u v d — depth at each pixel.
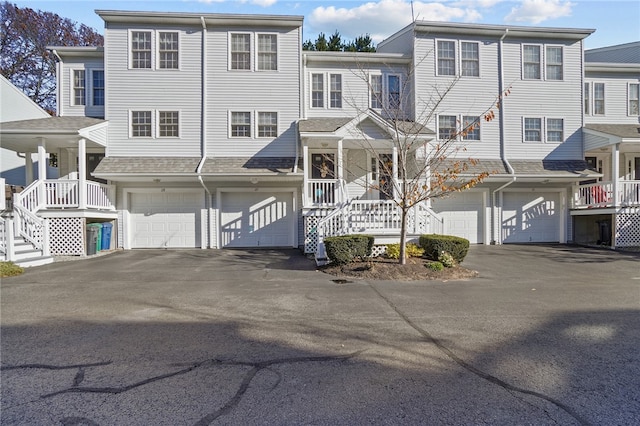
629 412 2.78
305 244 12.37
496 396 3.01
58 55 14.43
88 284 7.57
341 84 15.20
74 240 12.14
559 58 15.79
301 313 5.40
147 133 14.18
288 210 14.80
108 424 2.64
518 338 4.34
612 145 14.35
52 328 4.70
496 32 15.20
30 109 16.66
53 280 8.01
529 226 15.81
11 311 5.50
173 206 14.59
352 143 13.46
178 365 3.61
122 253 13.02
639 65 16.33
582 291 6.88
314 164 14.72
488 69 15.41
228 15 14.00
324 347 4.08
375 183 14.64
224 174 13.17
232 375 3.40
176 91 14.24
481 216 15.61
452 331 4.60
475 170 14.31
